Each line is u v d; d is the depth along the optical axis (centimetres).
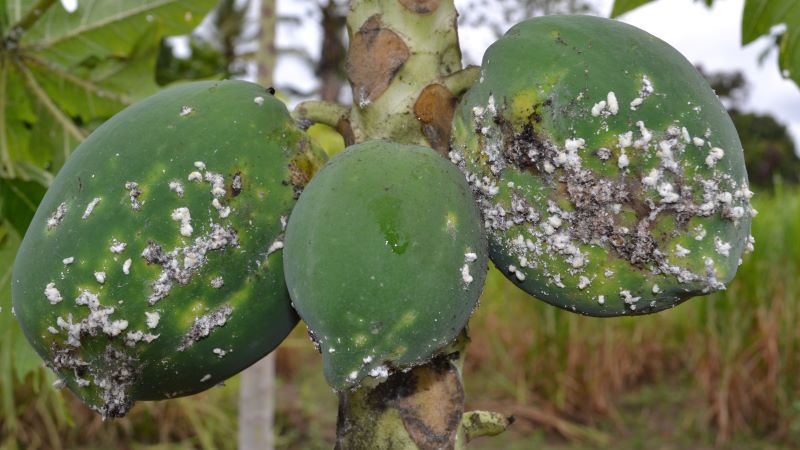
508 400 290
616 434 277
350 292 52
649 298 57
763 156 830
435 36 60
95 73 86
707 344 274
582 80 56
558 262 57
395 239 52
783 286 267
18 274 58
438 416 58
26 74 85
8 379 97
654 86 56
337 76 744
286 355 355
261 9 136
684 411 290
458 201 54
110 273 56
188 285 56
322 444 280
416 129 60
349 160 55
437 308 53
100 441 266
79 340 57
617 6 89
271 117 60
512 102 56
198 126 58
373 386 58
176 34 88
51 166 87
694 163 55
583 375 284
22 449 255
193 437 266
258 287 58
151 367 57
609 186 55
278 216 58
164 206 56
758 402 270
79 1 85
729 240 56
